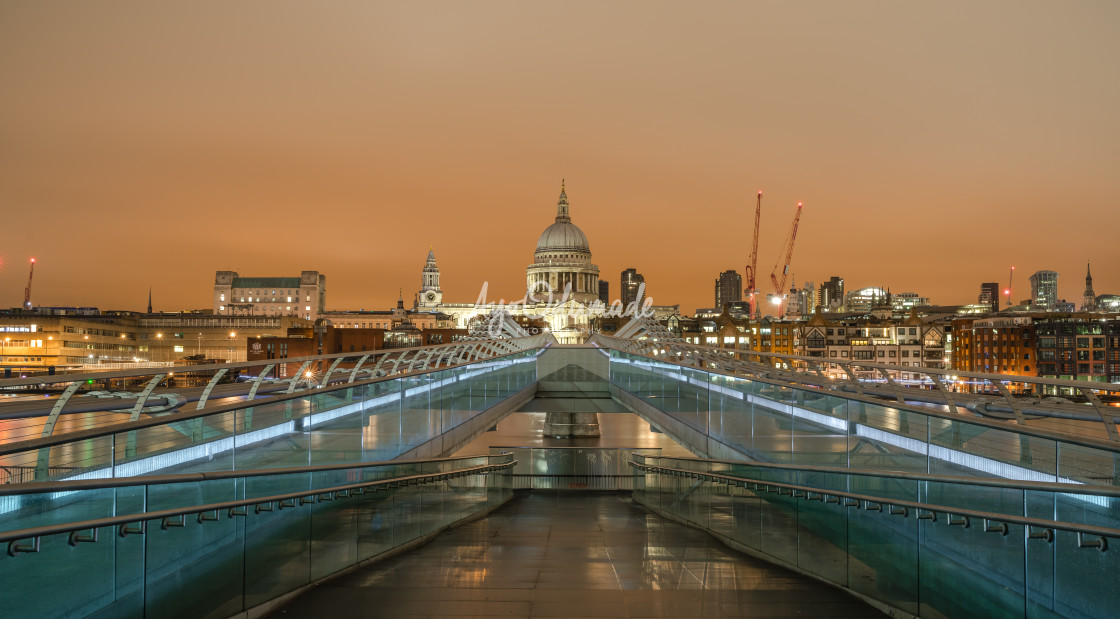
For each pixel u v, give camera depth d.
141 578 9.47
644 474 30.02
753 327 171.50
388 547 16.78
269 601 12.05
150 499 9.64
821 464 18.22
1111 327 125.44
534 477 39.16
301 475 13.12
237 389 29.64
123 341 151.38
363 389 19.14
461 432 28.47
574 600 12.53
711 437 25.38
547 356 50.06
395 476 17.34
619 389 46.22
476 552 17.09
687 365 28.92
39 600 8.12
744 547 17.61
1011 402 13.71
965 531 10.57
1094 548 8.64
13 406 21.62
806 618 11.65
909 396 18.83
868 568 12.68
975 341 145.38
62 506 8.51
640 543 18.64
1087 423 14.55
